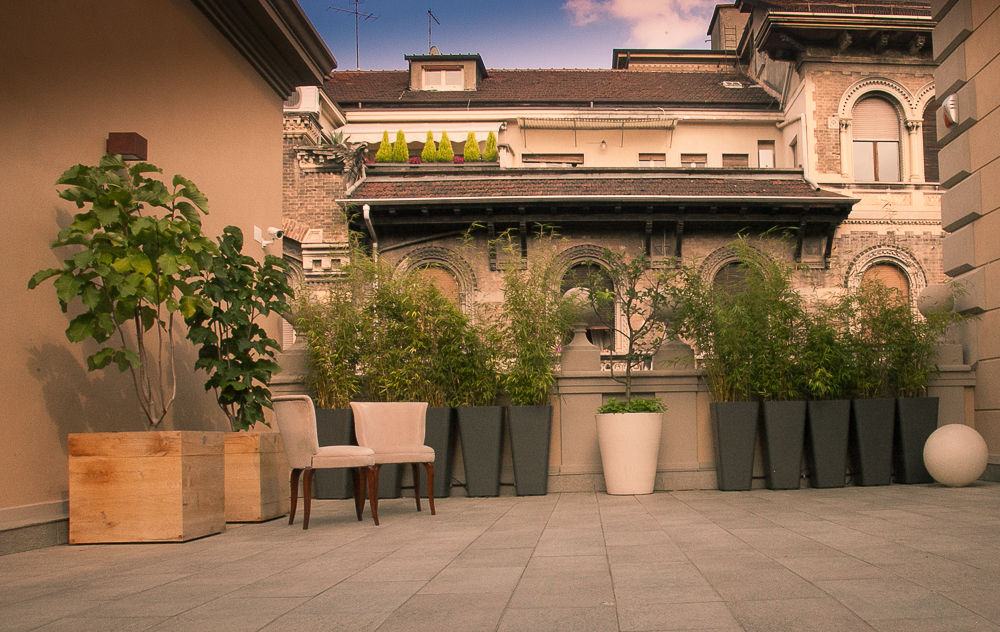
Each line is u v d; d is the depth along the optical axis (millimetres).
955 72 7164
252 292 5465
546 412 6277
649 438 6074
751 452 6176
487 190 14297
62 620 2490
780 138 17156
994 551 3254
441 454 6309
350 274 6703
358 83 19172
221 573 3281
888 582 2672
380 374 6465
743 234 14211
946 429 6156
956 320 6770
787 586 2645
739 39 21594
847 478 6531
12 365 4305
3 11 4348
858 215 14742
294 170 14273
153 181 4629
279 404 4902
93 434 4406
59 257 4715
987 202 6762
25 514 4230
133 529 4328
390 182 14867
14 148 4398
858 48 15641
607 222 14016
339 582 2986
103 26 5203
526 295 6215
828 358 6234
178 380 6012
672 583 2748
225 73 6934
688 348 6699
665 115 16922
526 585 2805
